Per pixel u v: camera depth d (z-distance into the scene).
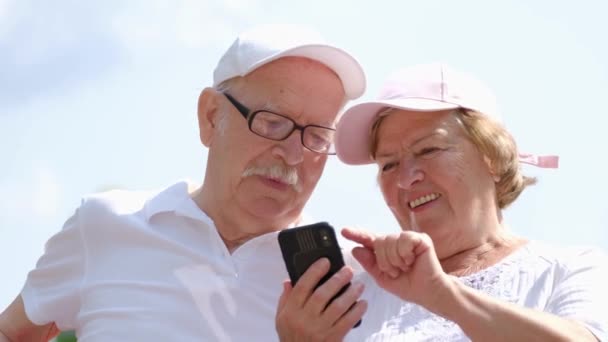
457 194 5.79
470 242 5.83
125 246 6.40
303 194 6.33
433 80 6.04
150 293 6.20
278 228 6.40
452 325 5.44
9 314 6.83
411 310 5.64
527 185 6.14
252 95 6.30
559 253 5.55
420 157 5.90
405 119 5.95
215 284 6.16
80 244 6.56
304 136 6.25
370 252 4.98
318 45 6.23
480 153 5.88
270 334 6.11
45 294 6.66
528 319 4.70
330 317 4.96
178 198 6.46
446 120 5.88
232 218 6.36
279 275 6.25
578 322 4.86
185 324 6.09
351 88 6.47
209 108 6.53
